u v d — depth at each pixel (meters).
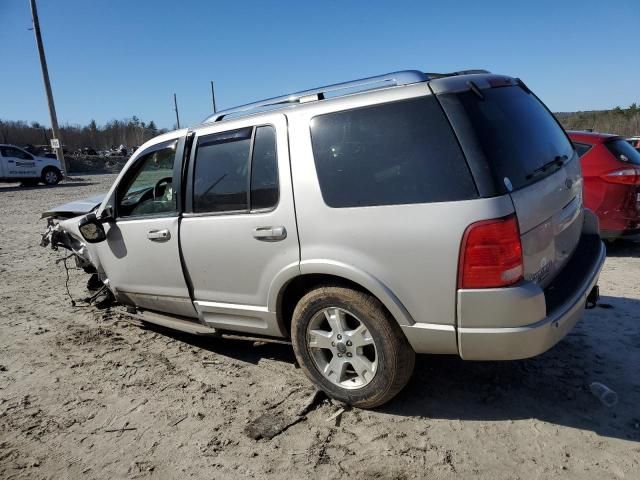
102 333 5.00
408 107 2.88
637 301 4.77
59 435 3.30
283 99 3.54
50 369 4.26
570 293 2.99
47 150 39.44
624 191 6.14
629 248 6.82
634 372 3.51
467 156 2.68
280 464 2.87
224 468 2.87
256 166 3.42
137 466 2.95
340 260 3.05
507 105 3.15
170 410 3.50
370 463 2.82
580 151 6.48
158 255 4.10
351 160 3.02
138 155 4.30
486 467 2.72
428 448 2.90
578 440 2.88
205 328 4.07
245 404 3.51
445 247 2.71
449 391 3.45
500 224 2.60
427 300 2.82
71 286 6.73
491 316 2.68
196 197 3.80
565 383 3.43
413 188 2.80
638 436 2.87
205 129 3.79
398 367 3.04
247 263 3.52
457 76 3.02
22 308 5.89
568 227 3.36
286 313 3.59
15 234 11.05
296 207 3.20
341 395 3.31
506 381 3.52
